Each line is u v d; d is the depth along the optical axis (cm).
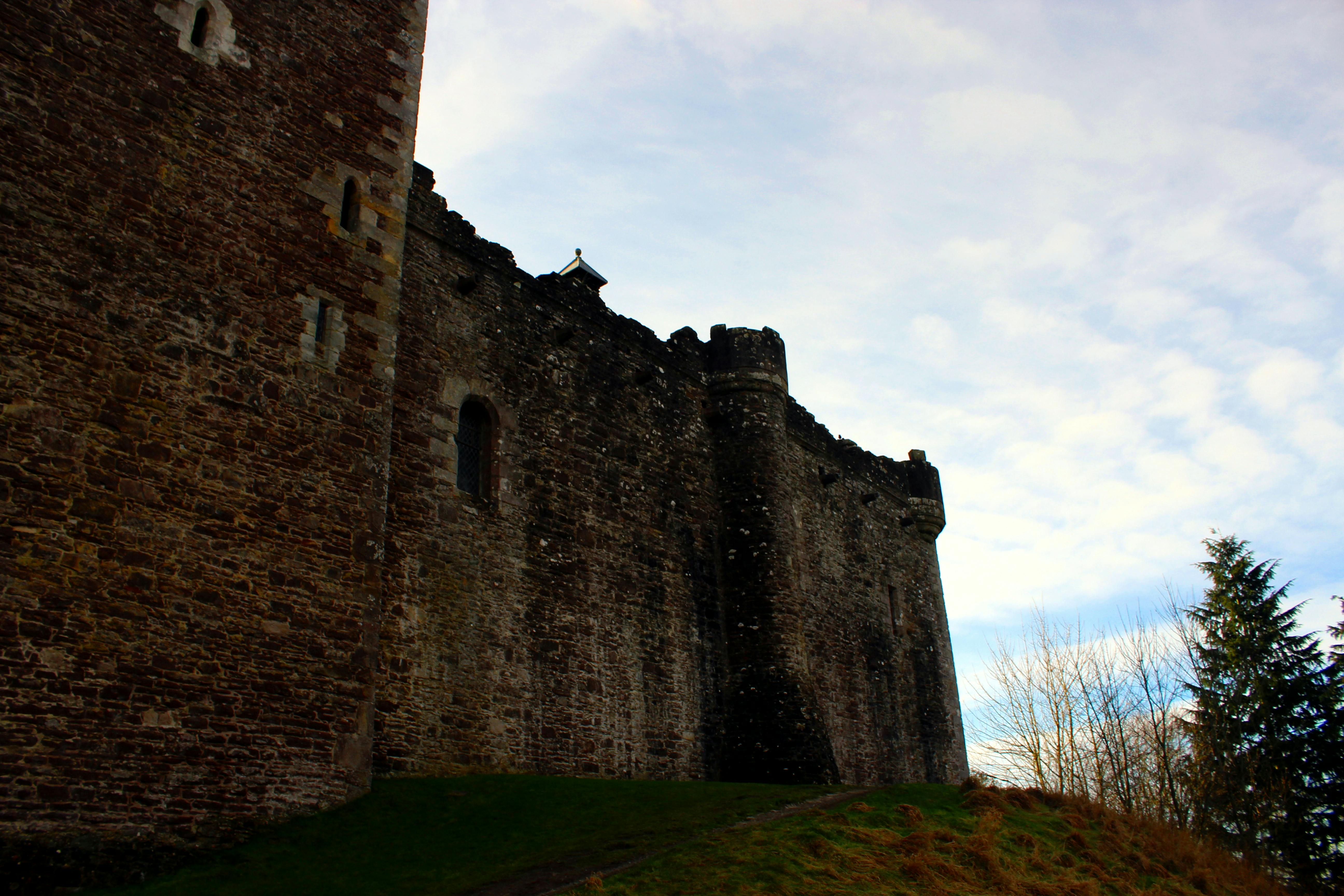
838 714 2395
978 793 1445
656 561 1978
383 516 1351
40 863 958
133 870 1010
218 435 1210
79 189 1168
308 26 1476
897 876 1091
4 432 1045
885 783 2469
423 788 1333
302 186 1397
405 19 1620
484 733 1542
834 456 2752
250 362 1266
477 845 1144
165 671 1094
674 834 1170
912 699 2722
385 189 1499
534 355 1872
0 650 989
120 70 1243
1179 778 2469
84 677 1035
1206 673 2689
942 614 3016
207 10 1364
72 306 1127
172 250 1231
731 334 2331
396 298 1460
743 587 2097
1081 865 1288
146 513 1124
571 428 1897
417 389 1634
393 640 1470
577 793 1391
